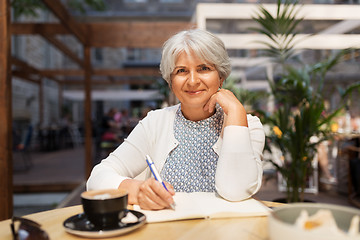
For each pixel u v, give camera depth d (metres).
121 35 5.43
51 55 13.36
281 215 0.50
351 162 3.70
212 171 1.08
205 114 1.12
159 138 1.16
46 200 4.82
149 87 16.14
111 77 12.21
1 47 2.23
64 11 4.32
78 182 5.06
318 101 2.28
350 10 4.21
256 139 1.08
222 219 0.73
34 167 6.67
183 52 0.98
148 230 0.66
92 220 0.62
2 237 0.61
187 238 0.61
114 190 0.67
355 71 6.70
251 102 3.62
